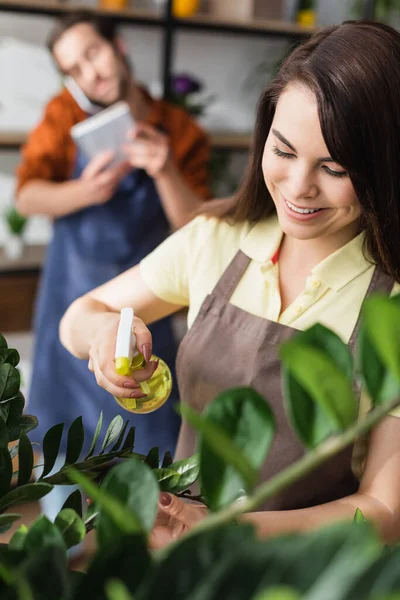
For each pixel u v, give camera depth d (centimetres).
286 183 114
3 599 36
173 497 89
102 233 284
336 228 119
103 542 42
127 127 266
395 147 108
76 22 276
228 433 43
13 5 371
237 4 444
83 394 275
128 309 115
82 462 66
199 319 141
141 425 265
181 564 34
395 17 479
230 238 145
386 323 32
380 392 39
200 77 459
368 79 105
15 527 106
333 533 32
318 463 36
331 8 489
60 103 289
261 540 33
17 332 411
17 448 67
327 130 105
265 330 133
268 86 121
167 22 412
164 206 285
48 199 281
